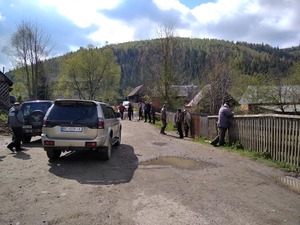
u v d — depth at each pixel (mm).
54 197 5422
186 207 4914
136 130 18953
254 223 4297
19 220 4395
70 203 5109
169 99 34562
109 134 8875
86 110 8281
